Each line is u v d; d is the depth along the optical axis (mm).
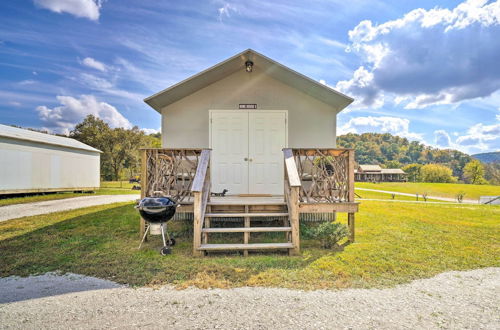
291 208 4043
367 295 2613
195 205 3846
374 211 8453
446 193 29828
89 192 16797
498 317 2225
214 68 5449
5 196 11805
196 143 6156
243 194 6012
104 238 4781
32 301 2479
